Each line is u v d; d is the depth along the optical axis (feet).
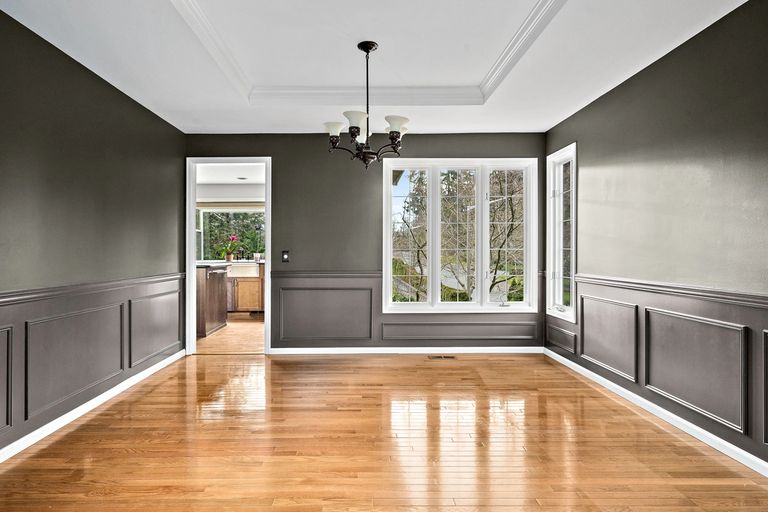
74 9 8.89
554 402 12.41
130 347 13.98
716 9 9.00
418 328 18.38
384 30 10.86
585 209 15.07
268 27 10.70
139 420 11.09
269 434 10.24
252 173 28.09
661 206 11.25
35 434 9.81
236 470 8.58
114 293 13.12
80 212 11.52
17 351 9.43
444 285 18.63
